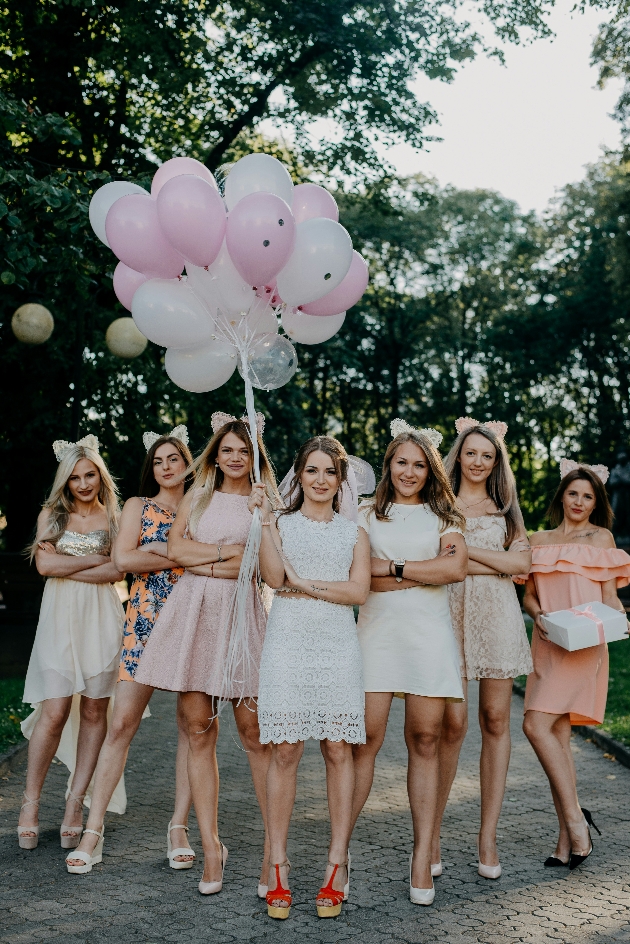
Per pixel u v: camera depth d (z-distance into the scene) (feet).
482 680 15.71
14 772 21.83
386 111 54.60
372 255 108.99
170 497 16.99
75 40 47.16
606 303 99.81
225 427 15.48
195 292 15.08
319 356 86.79
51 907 13.66
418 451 14.93
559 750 16.16
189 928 12.95
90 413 51.13
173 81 48.19
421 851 14.12
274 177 14.97
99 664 16.89
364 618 14.82
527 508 109.91
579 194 104.83
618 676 39.09
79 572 16.89
